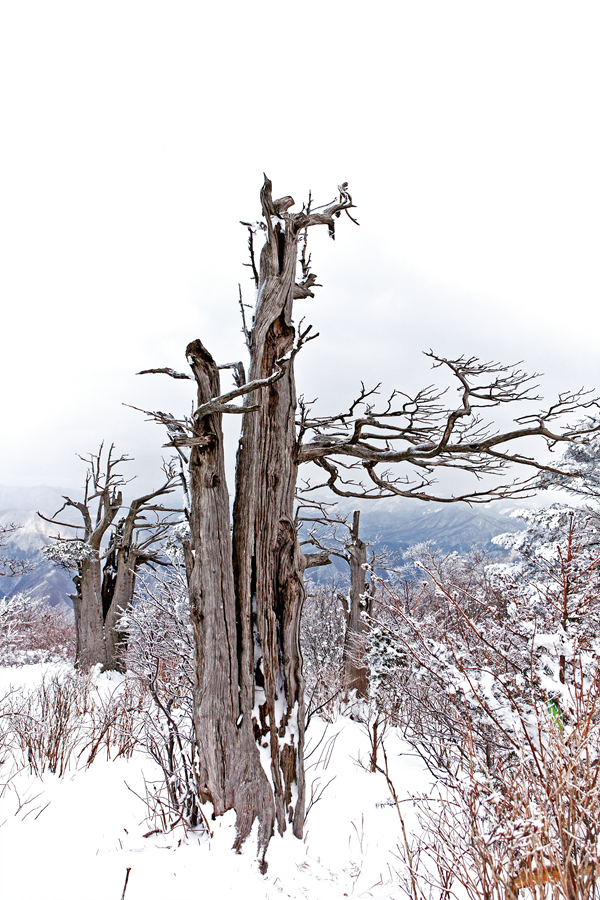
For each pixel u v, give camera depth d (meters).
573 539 3.57
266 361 4.71
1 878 2.98
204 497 4.07
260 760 3.93
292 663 4.39
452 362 5.07
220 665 3.91
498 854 2.20
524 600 3.63
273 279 4.87
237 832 3.58
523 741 2.63
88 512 17.05
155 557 16.70
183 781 4.05
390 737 7.56
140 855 3.35
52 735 5.61
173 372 4.39
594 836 2.04
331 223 6.08
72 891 2.87
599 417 9.43
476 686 2.98
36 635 23.89
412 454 5.46
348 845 4.16
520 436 5.33
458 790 2.82
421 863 3.60
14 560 21.39
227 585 4.06
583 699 2.56
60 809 4.17
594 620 3.29
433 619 3.96
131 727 5.87
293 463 4.87
